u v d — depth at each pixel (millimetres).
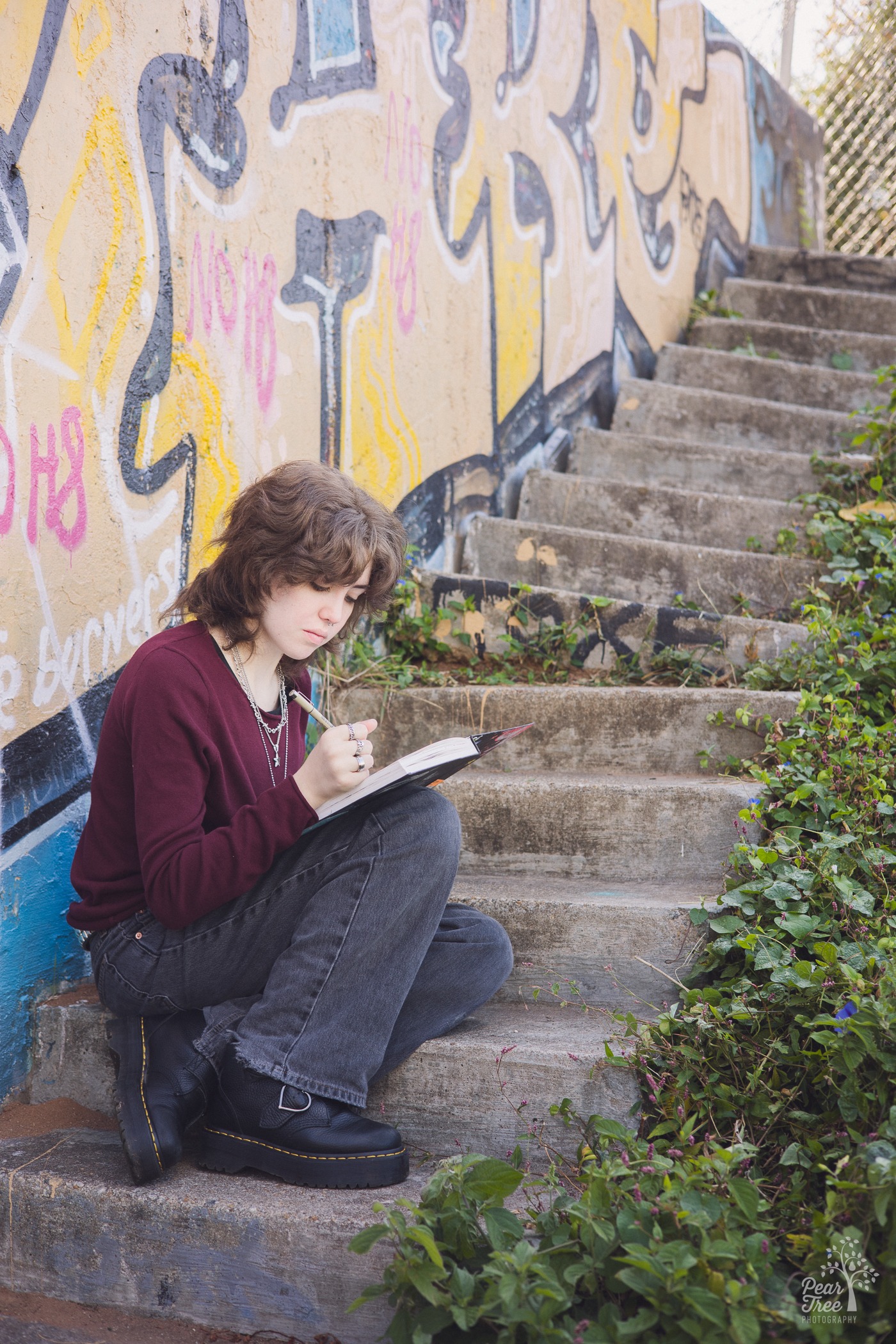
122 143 2182
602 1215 1445
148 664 1755
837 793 2273
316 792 1665
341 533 1745
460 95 3674
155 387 2311
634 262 5051
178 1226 1655
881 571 3203
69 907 2061
